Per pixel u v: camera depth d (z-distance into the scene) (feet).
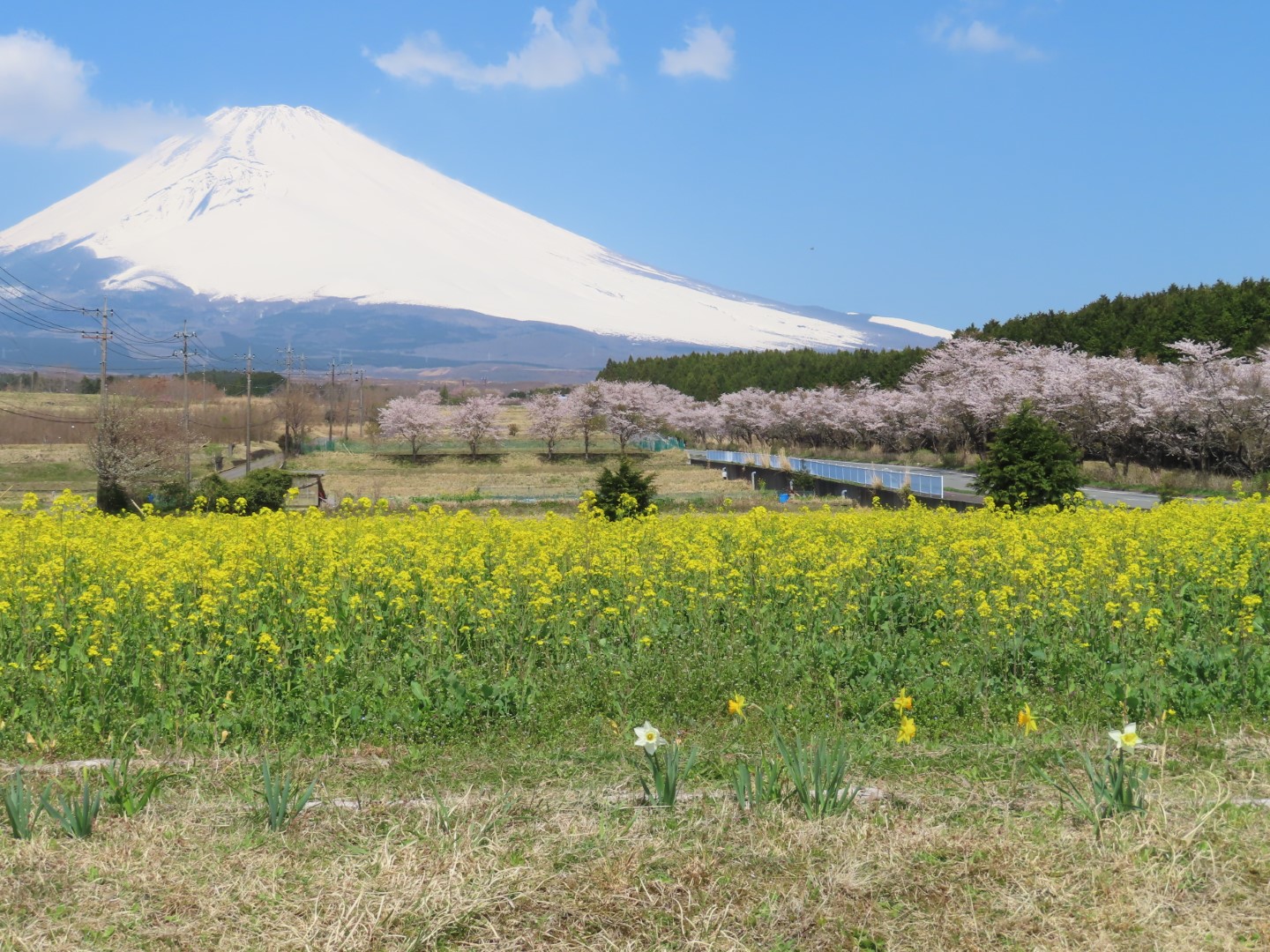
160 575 38.45
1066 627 35.04
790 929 16.90
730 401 356.18
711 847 19.65
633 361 531.09
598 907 17.56
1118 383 181.47
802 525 55.83
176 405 341.62
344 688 30.25
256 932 17.04
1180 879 17.85
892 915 17.24
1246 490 140.67
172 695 29.43
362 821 21.38
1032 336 288.10
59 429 280.10
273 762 25.85
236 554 39.63
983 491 96.43
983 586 40.60
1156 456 174.40
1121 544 47.26
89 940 16.80
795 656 33.71
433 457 295.07
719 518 60.39
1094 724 27.76
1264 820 20.27
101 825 21.21
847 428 293.02
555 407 312.50
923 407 247.91
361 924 17.06
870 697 30.14
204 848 20.10
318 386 460.55
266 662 31.24
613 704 30.53
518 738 28.22
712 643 34.99
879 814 20.98
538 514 156.66
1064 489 93.30
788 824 20.44
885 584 41.09
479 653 34.35
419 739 28.19
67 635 33.40
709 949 16.35
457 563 42.47
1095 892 17.70
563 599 38.42
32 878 18.62
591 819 21.34
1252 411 151.74
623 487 105.81
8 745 27.40
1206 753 24.84
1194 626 35.22
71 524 48.39
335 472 262.88
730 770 24.29
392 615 36.47
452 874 18.43
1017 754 24.77
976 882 18.19
